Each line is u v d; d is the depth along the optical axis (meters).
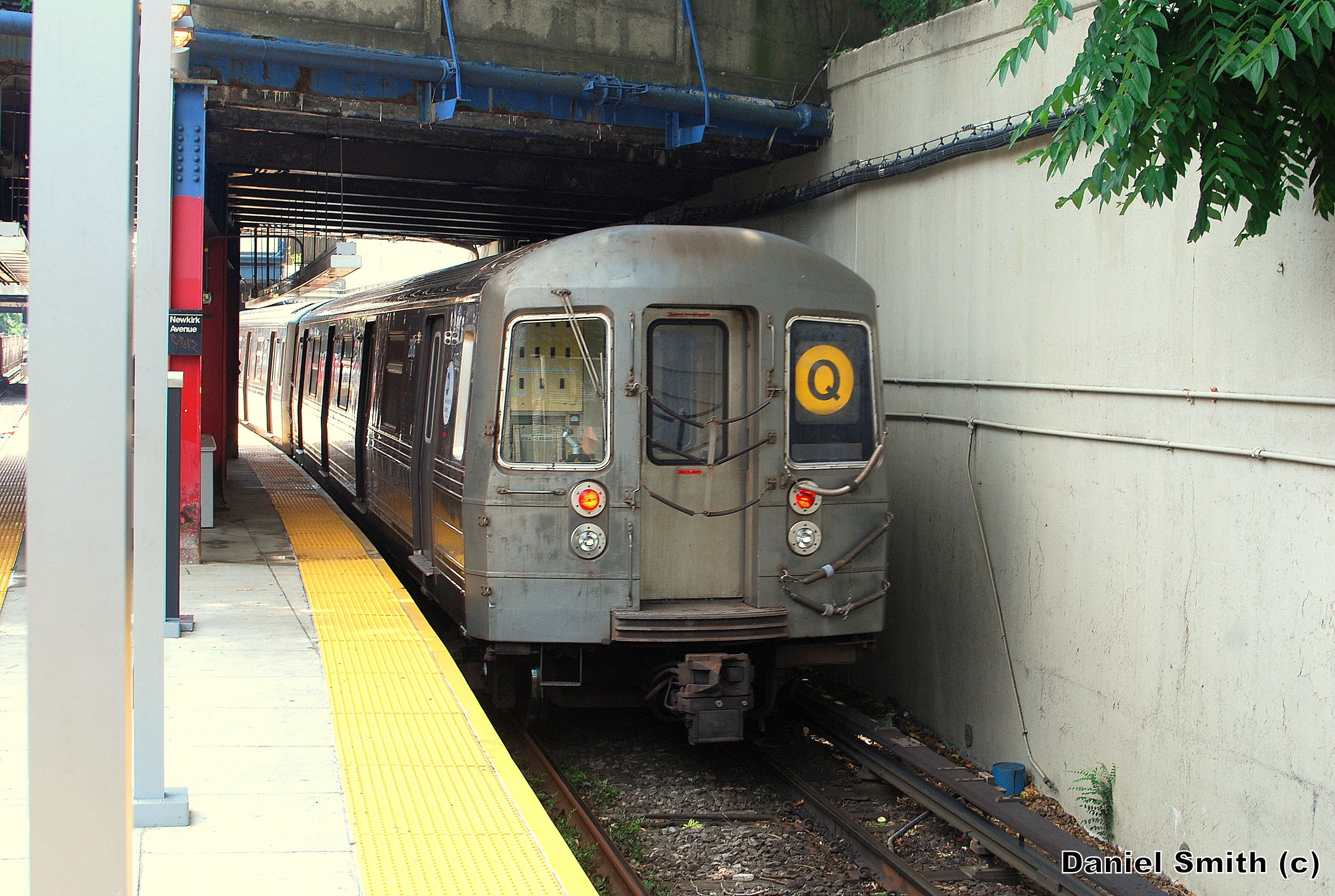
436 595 8.62
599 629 7.17
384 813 4.67
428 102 10.11
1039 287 8.01
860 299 7.67
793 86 11.18
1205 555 6.49
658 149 12.16
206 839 4.36
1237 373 6.30
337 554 10.41
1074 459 7.62
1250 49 4.71
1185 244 6.66
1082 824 7.39
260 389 26.28
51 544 2.49
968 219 8.88
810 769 8.22
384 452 11.07
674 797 7.55
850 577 7.55
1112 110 5.13
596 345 7.24
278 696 6.18
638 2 10.63
